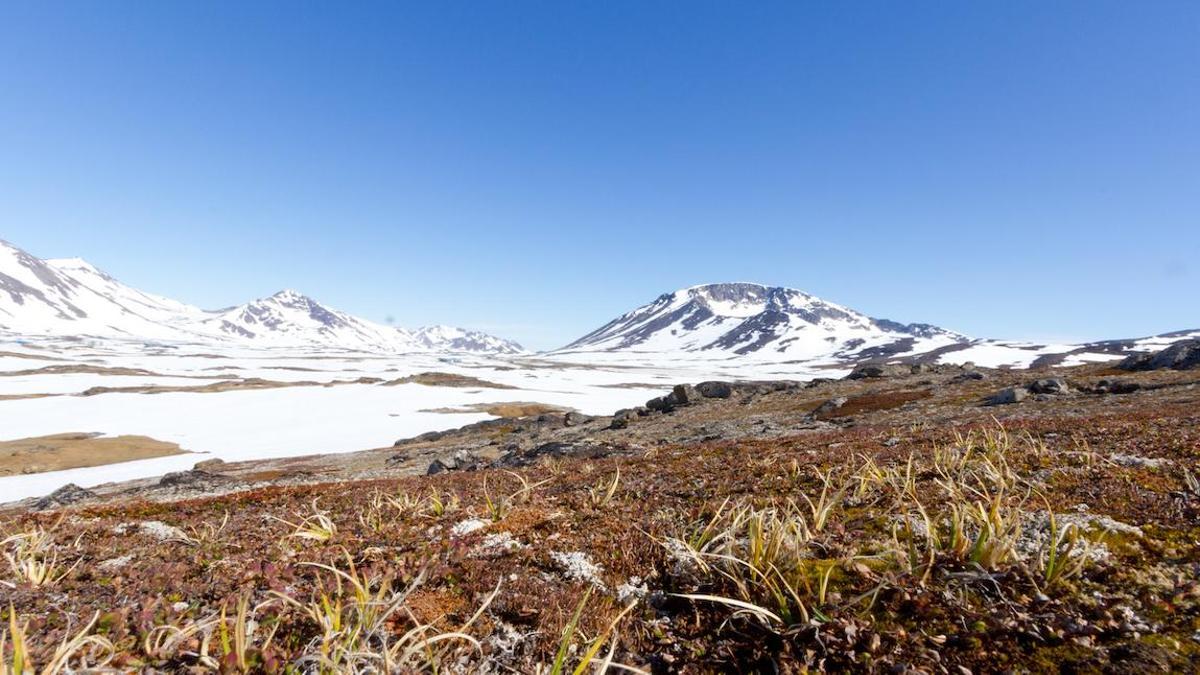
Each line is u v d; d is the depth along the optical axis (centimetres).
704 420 5228
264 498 1688
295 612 670
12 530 1196
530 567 825
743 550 788
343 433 9212
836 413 4388
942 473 1112
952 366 6994
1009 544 683
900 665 535
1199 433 1392
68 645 541
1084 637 551
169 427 9306
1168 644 530
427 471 4147
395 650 543
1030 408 3306
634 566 807
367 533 1067
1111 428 1627
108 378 16262
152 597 721
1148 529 771
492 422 8038
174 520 1409
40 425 9175
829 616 614
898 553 736
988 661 539
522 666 582
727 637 624
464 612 688
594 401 14312
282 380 16888
